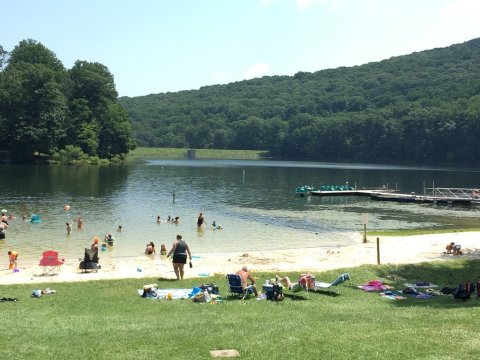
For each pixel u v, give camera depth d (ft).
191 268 90.48
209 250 119.44
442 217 188.65
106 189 257.14
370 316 56.49
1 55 435.94
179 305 63.82
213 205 209.87
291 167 540.11
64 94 468.75
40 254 108.88
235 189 281.54
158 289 73.20
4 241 122.93
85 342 44.55
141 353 41.42
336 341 44.52
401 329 49.11
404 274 88.43
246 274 70.59
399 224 170.30
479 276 88.99
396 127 651.25
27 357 40.40
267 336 46.21
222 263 97.25
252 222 167.22
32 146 415.64
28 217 162.20
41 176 317.01
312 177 388.37
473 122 554.46
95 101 485.15
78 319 54.80
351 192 270.05
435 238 130.52
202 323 52.80
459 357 40.42
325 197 256.93
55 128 427.33
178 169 449.48
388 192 272.31
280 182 334.44
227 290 74.08
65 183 278.87
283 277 80.94
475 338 45.60
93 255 88.99
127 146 515.09
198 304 64.54
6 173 330.34
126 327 50.65
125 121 519.19
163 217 172.24
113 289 73.41
